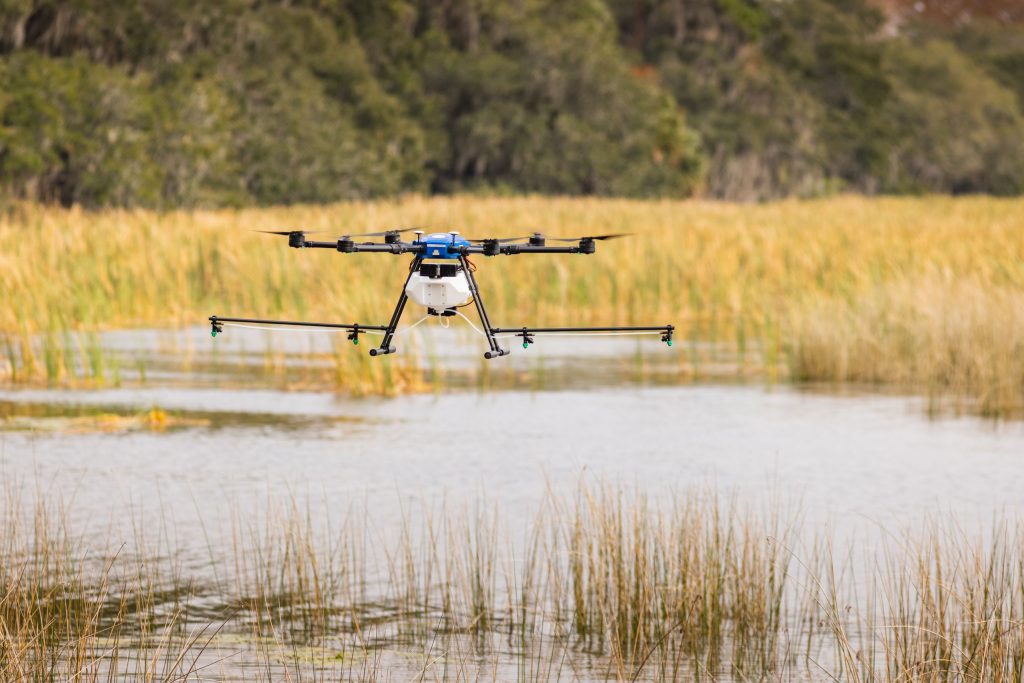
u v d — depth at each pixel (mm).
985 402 54062
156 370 62250
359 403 53969
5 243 86125
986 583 25797
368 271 84188
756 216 159000
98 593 28797
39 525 31484
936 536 29219
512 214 137375
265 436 46406
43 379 58906
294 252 87062
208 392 56156
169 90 199750
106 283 80500
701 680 24969
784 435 47562
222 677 24547
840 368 61375
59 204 173625
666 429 48750
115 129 174875
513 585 29781
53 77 173250
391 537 33156
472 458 42969
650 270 90312
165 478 39562
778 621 27484
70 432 46688
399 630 27250
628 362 67812
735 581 28109
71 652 25422
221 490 38125
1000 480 40062
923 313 62938
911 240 106938
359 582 29984
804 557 31594
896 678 24141
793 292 82938
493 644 26672
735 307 85125
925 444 46000
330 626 27406
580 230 116625
